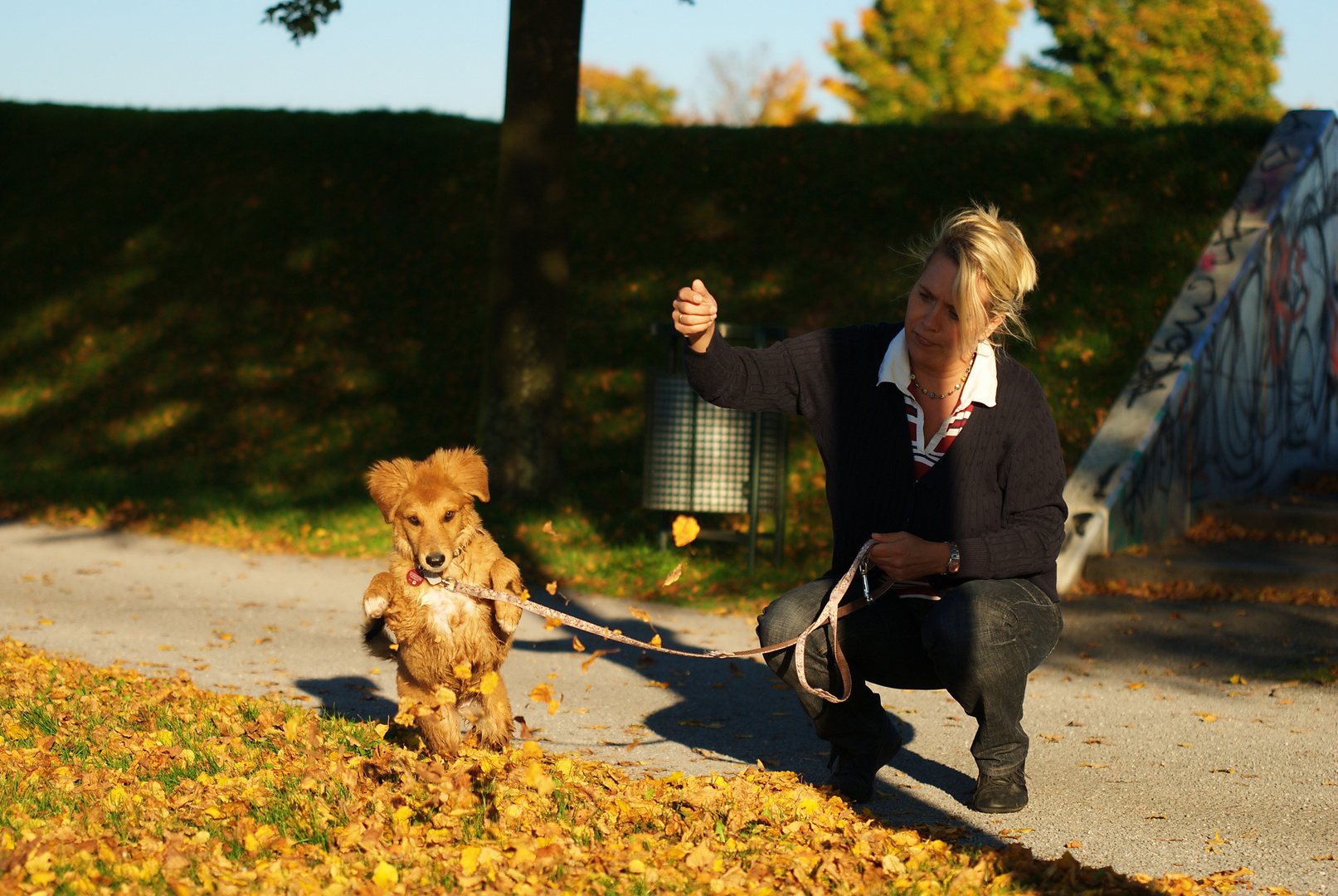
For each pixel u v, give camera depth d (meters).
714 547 9.57
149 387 13.50
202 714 4.75
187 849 3.17
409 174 15.68
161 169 16.61
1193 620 7.44
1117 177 13.09
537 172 10.20
